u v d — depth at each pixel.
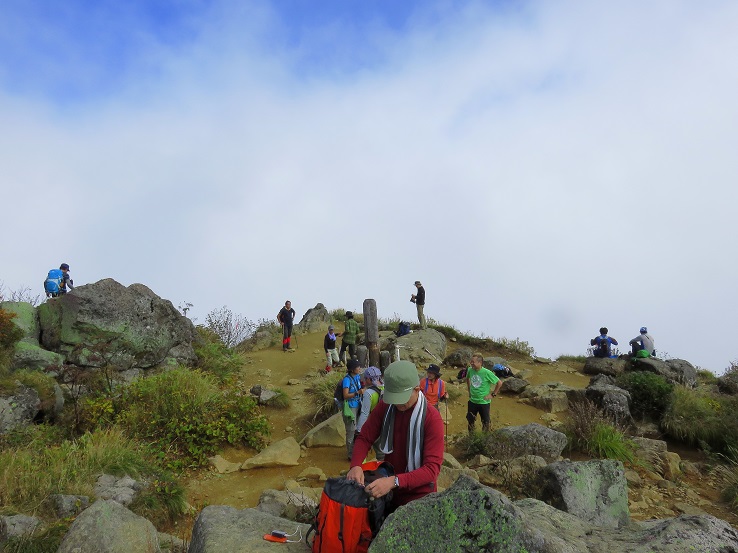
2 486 6.41
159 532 6.66
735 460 10.13
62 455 7.55
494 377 10.52
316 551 3.35
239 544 3.73
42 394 9.77
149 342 12.90
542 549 3.06
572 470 6.42
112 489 7.04
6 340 10.99
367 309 13.65
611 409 12.19
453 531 3.08
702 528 3.71
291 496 7.23
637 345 17.58
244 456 10.02
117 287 13.00
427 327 20.97
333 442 10.43
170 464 8.80
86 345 11.91
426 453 3.43
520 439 9.76
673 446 11.56
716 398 13.03
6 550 5.30
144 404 10.27
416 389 3.56
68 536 4.87
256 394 13.02
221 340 18.88
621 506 6.24
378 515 3.31
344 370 15.08
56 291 15.11
